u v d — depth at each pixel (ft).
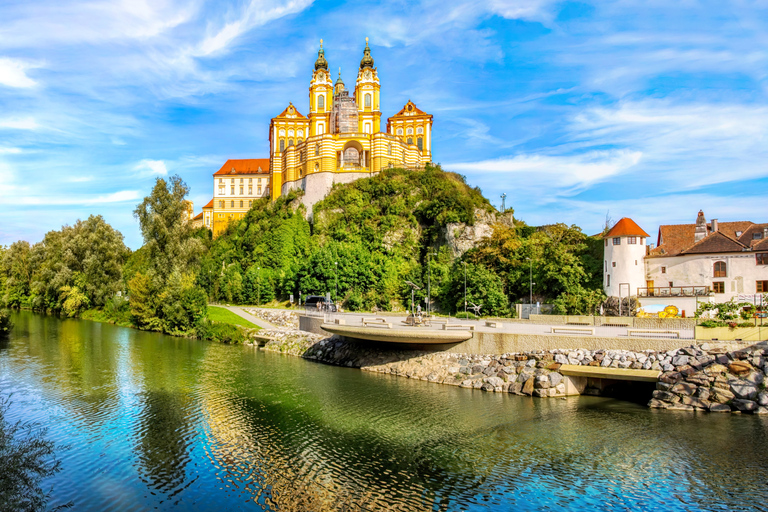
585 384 136.67
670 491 82.07
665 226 233.14
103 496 82.69
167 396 138.51
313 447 101.60
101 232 352.08
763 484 83.61
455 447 100.53
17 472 67.00
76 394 140.05
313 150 406.21
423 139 445.37
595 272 235.40
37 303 347.36
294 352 207.00
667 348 128.06
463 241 331.57
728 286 194.18
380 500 80.33
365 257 324.39
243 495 82.79
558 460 93.76
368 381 155.02
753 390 113.60
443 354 161.07
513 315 242.58
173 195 300.81
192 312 252.21
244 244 396.78
